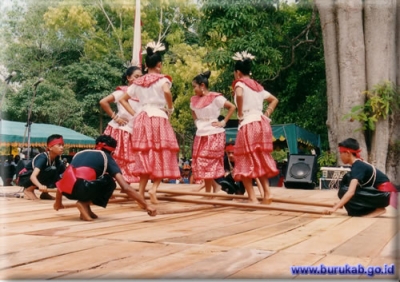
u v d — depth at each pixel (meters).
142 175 4.41
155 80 4.41
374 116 8.71
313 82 13.22
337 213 4.21
